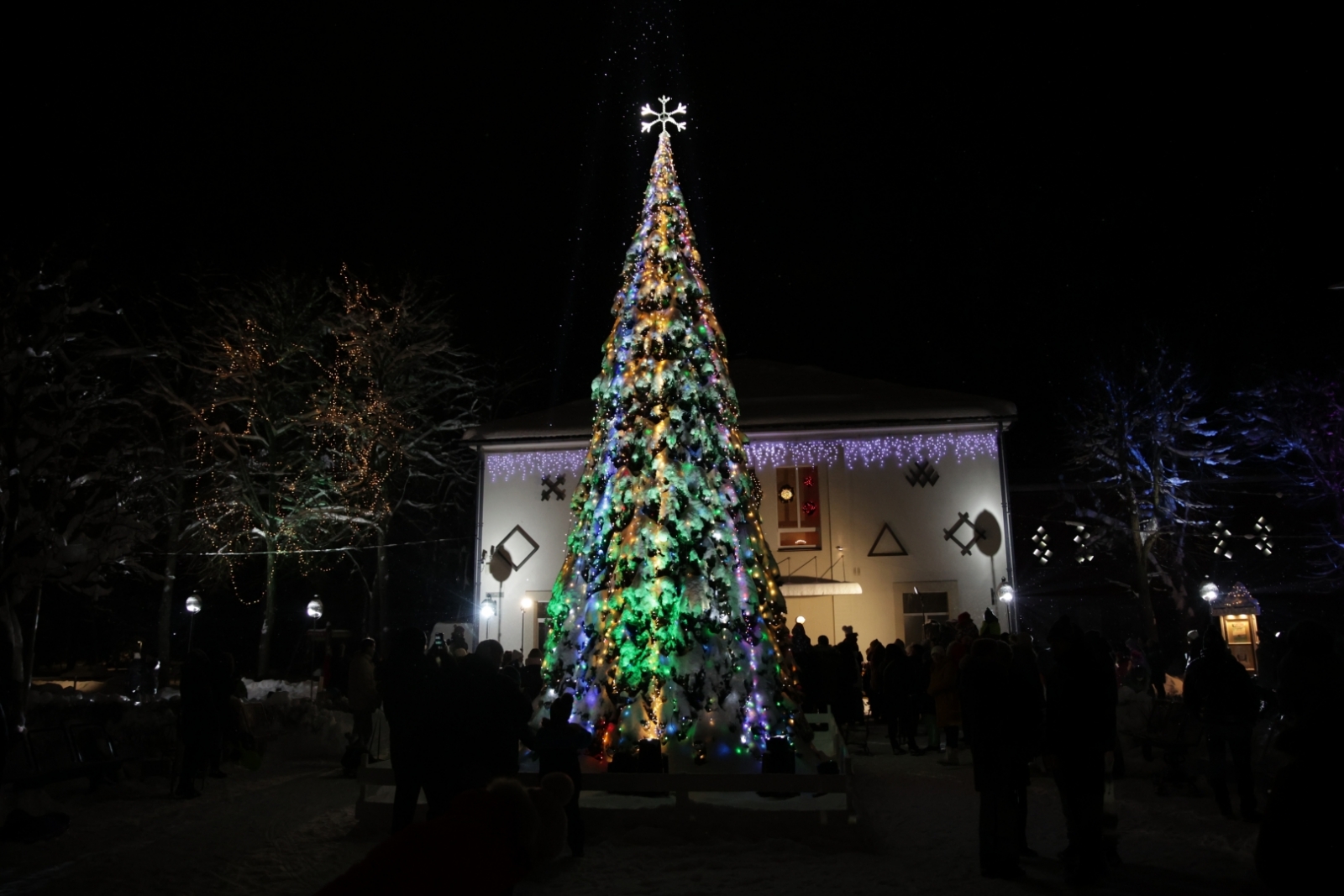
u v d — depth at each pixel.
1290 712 5.80
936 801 11.31
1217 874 7.56
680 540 11.84
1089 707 7.34
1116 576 35.66
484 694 7.38
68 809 10.75
